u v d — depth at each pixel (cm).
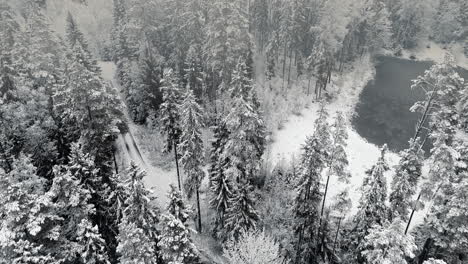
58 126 3438
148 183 3891
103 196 2378
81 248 1702
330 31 5700
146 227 2048
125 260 1758
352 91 6475
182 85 5091
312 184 2498
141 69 4803
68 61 3766
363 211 2428
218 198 2839
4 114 2880
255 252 1975
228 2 4603
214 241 3142
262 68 6291
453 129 2372
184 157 2903
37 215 1666
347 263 2672
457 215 2083
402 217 2472
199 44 5269
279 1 6550
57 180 1930
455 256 2359
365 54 7856
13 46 4616
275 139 4719
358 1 6588
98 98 2973
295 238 2927
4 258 1512
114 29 6756
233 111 2561
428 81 2491
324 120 2556
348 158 4375
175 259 1856
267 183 3675
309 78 6172
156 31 5603
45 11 8856
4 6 5572
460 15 8806
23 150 3019
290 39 5950
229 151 2647
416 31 8744
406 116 5681
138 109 4803
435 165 2202
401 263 1556
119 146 4366
